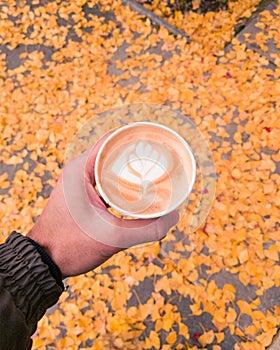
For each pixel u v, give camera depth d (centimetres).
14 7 111
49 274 38
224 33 102
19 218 88
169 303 80
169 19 107
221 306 78
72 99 99
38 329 79
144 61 102
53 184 92
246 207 84
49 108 98
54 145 94
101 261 41
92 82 100
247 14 103
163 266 83
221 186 86
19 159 94
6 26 109
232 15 104
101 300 81
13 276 37
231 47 100
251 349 76
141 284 82
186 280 81
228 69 98
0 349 33
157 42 103
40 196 91
